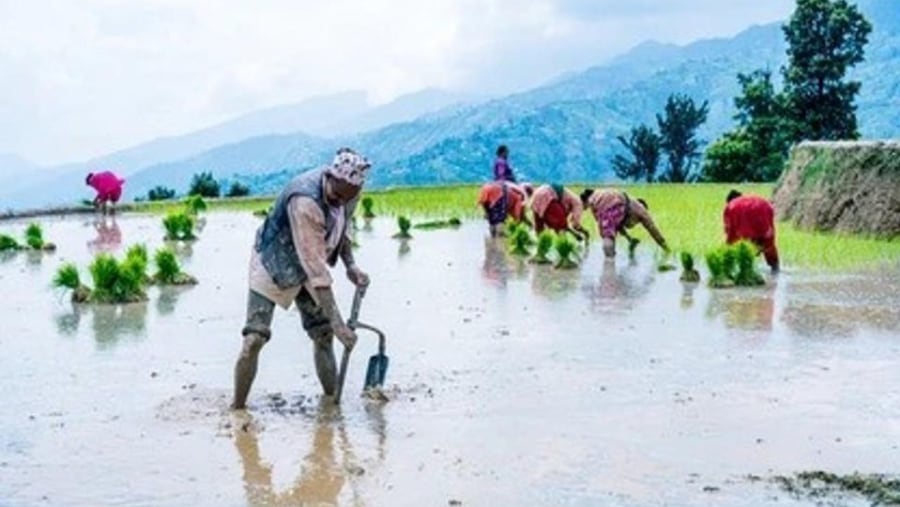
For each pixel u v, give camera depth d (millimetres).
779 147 57781
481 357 11031
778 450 7891
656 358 10953
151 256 20453
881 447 7977
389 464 7570
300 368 10484
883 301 14406
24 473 7391
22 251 22109
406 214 30688
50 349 11570
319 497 6934
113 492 7020
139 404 9219
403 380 10016
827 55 58469
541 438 8172
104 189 33031
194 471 7434
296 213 8852
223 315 13672
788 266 18078
